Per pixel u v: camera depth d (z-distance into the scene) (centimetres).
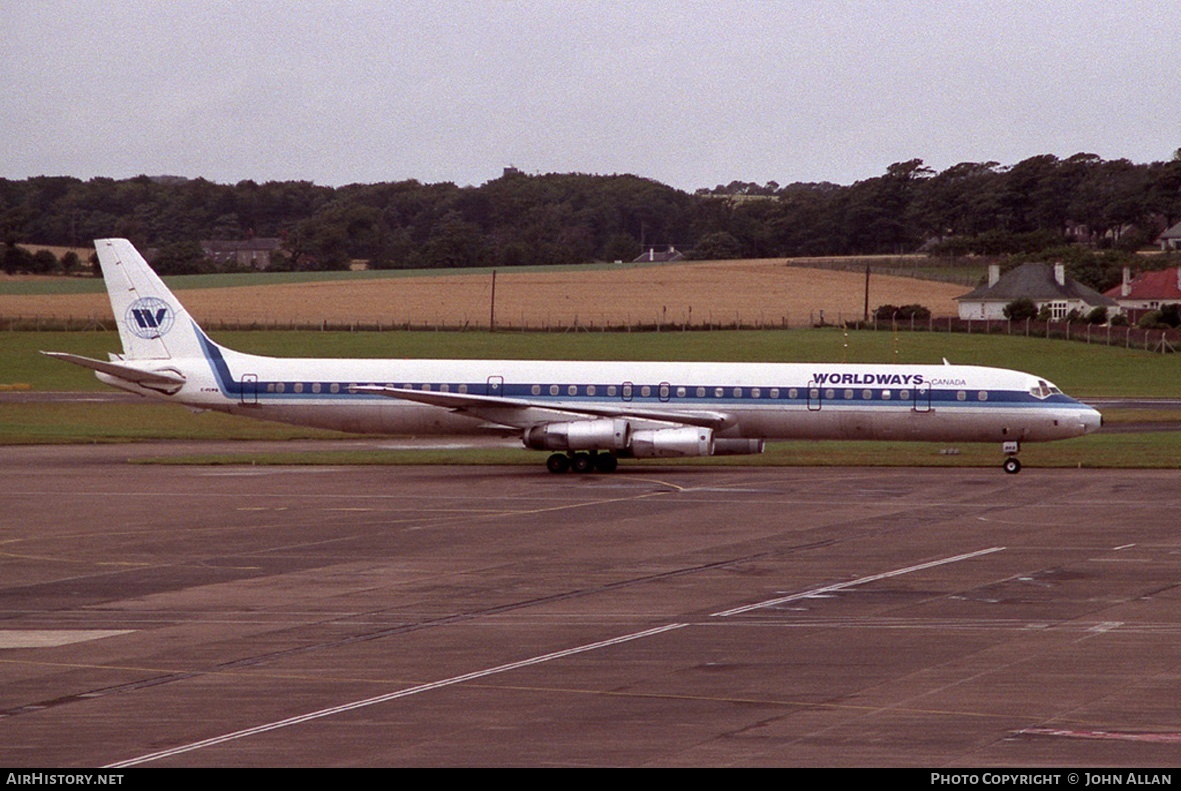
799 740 6806
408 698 7725
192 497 17750
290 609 10475
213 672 8419
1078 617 9919
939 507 16362
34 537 14312
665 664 8538
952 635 9325
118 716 7388
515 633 9525
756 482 19362
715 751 6631
